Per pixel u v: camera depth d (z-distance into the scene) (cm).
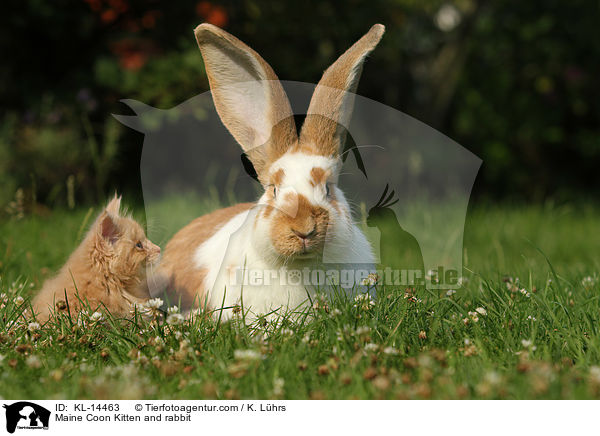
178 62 1055
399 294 507
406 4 1432
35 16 1216
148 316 512
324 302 464
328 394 366
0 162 1082
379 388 358
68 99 1216
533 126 1712
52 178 1131
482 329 452
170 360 408
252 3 1298
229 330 437
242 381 371
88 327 473
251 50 485
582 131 1752
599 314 482
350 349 407
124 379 375
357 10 1342
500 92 1703
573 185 1770
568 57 1675
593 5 1650
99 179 981
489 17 1664
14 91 1243
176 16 1289
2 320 485
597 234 1064
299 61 1262
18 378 387
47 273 662
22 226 851
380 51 1346
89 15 1266
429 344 433
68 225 861
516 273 649
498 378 356
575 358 405
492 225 1095
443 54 1575
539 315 466
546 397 353
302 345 405
